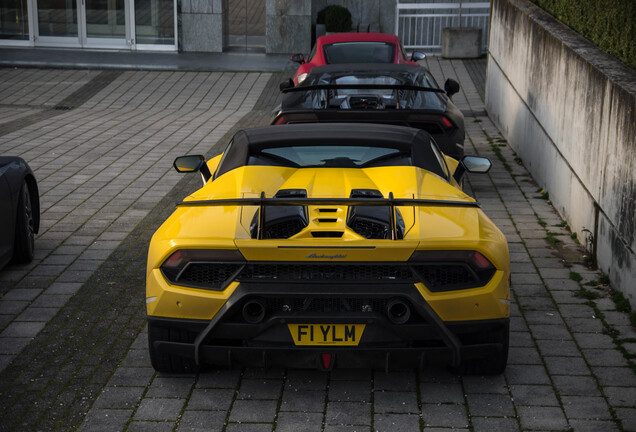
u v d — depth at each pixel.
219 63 20.34
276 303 4.31
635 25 7.06
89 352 5.23
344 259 4.21
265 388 4.73
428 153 5.55
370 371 4.95
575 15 9.49
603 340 5.39
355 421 4.34
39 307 5.99
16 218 6.68
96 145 12.28
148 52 22.02
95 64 19.66
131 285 6.48
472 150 11.90
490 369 4.78
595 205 6.99
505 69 12.74
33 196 7.22
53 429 4.26
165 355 4.73
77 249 7.37
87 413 4.43
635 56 7.04
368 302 4.28
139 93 17.22
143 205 8.91
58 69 19.45
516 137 11.52
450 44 21.11
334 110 7.88
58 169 10.64
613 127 6.51
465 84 18.02
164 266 4.42
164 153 11.72
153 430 4.26
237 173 5.20
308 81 9.18
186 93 17.25
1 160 6.79
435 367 5.00
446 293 4.28
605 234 6.62
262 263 4.27
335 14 21.92
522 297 6.20
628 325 5.63
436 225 4.50
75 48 22.25
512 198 9.21
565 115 8.35
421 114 7.95
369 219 4.53
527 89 10.70
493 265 4.39
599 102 6.98
